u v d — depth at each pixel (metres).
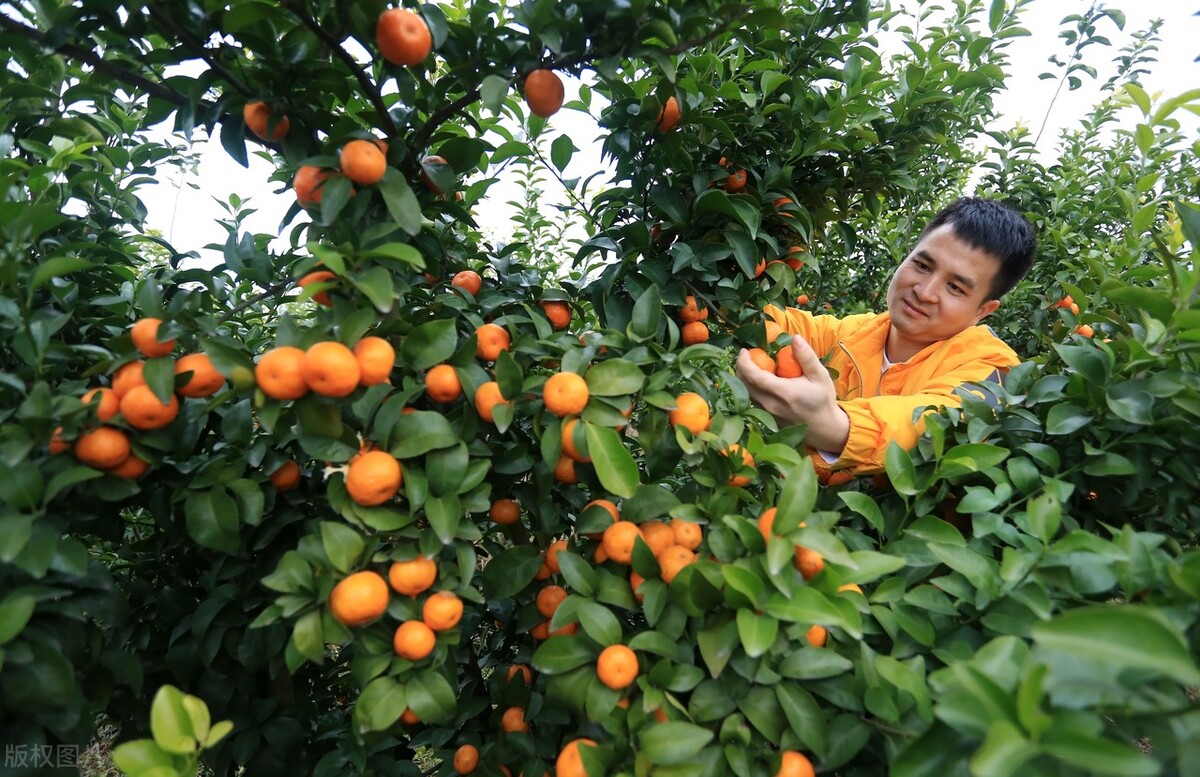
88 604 1.43
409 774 2.17
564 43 1.67
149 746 1.19
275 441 1.68
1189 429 1.62
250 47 1.57
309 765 2.34
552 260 4.41
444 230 2.26
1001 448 1.69
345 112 2.05
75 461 1.41
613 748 1.40
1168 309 1.68
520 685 1.86
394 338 1.72
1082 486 1.80
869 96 2.80
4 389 1.52
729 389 1.96
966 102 4.19
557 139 2.39
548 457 1.54
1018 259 2.85
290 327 1.47
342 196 1.50
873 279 5.57
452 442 1.47
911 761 1.11
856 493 1.72
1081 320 2.17
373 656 1.50
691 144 2.34
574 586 1.57
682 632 1.50
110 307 2.11
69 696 1.30
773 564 1.30
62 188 2.11
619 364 1.62
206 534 1.52
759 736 1.43
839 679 1.44
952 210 2.95
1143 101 2.18
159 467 1.61
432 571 1.46
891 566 1.39
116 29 1.54
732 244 2.36
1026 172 4.90
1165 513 1.73
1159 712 0.91
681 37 1.66
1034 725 0.93
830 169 2.91
